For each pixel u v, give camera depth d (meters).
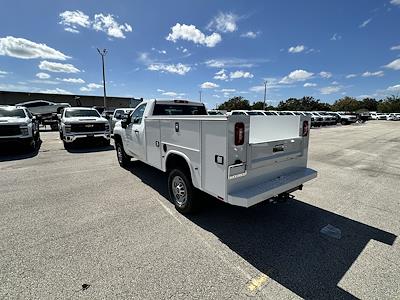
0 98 38.81
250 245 3.04
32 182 5.68
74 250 2.92
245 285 2.34
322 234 3.32
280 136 3.72
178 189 3.98
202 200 3.78
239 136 2.88
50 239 3.17
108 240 3.15
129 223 3.62
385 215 3.92
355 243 3.09
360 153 9.74
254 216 3.87
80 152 9.88
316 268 2.60
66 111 11.77
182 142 3.65
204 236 3.26
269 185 3.19
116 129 6.96
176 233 3.33
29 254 2.84
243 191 2.98
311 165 7.55
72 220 3.72
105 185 5.46
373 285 2.34
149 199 4.61
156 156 4.58
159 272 2.53
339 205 4.33
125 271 2.54
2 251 2.90
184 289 2.29
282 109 70.19
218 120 2.88
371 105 88.06
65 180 5.84
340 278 2.44
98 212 4.02
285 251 2.92
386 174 6.46
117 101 51.03
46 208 4.18
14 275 2.48
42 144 12.20
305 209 4.15
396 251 2.92
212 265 2.65
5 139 8.96
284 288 2.30
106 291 2.26
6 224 3.59
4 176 6.20
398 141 13.62
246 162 3.02
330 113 34.78
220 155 2.92
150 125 4.67
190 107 5.77
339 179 5.98
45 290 2.27
